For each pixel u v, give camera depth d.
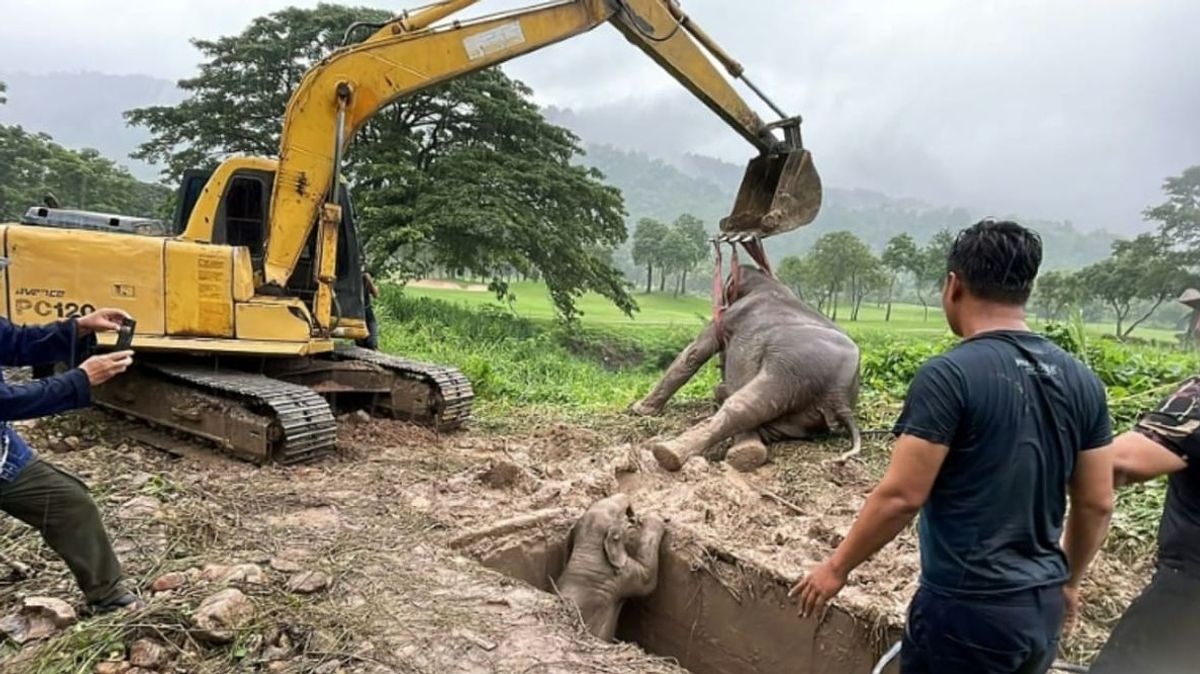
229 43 26.05
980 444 2.20
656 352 24.52
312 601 3.69
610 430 8.03
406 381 7.50
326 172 6.76
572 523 5.19
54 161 40.78
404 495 5.40
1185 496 2.44
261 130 25.95
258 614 3.49
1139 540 4.86
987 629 2.21
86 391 3.02
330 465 6.02
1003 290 2.30
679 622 5.05
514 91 25.84
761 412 7.05
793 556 4.77
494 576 4.14
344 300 7.29
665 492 5.93
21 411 2.91
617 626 5.37
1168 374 8.63
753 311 8.01
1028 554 2.26
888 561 4.66
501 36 7.08
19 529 4.21
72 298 5.77
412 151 24.52
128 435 6.44
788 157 8.29
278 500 5.10
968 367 2.22
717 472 6.36
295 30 25.66
